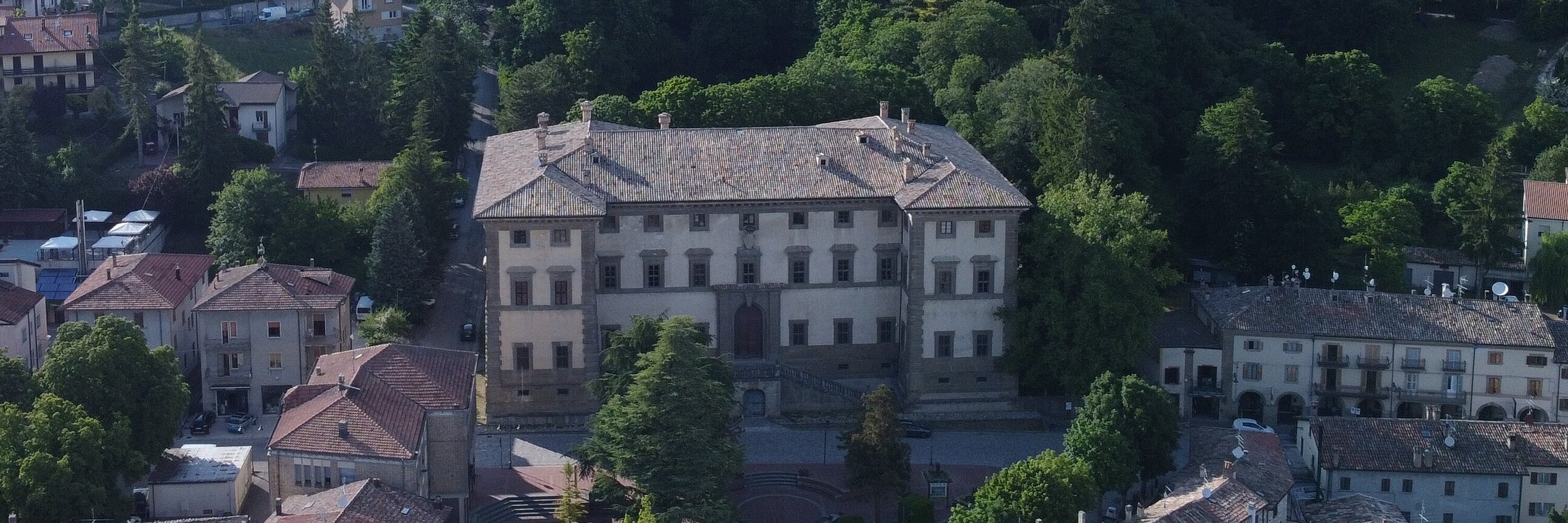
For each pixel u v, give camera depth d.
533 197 178.75
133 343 163.25
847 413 187.50
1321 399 193.88
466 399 159.75
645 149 188.00
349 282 195.50
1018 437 184.00
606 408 161.50
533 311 180.50
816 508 168.50
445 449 158.75
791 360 189.75
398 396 157.75
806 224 186.38
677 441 156.00
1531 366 191.38
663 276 185.38
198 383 196.00
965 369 187.25
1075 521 152.75
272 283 188.88
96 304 190.62
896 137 190.75
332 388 158.38
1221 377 194.62
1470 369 192.12
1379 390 193.50
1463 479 168.38
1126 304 184.38
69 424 150.75
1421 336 192.25
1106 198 193.38
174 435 166.50
